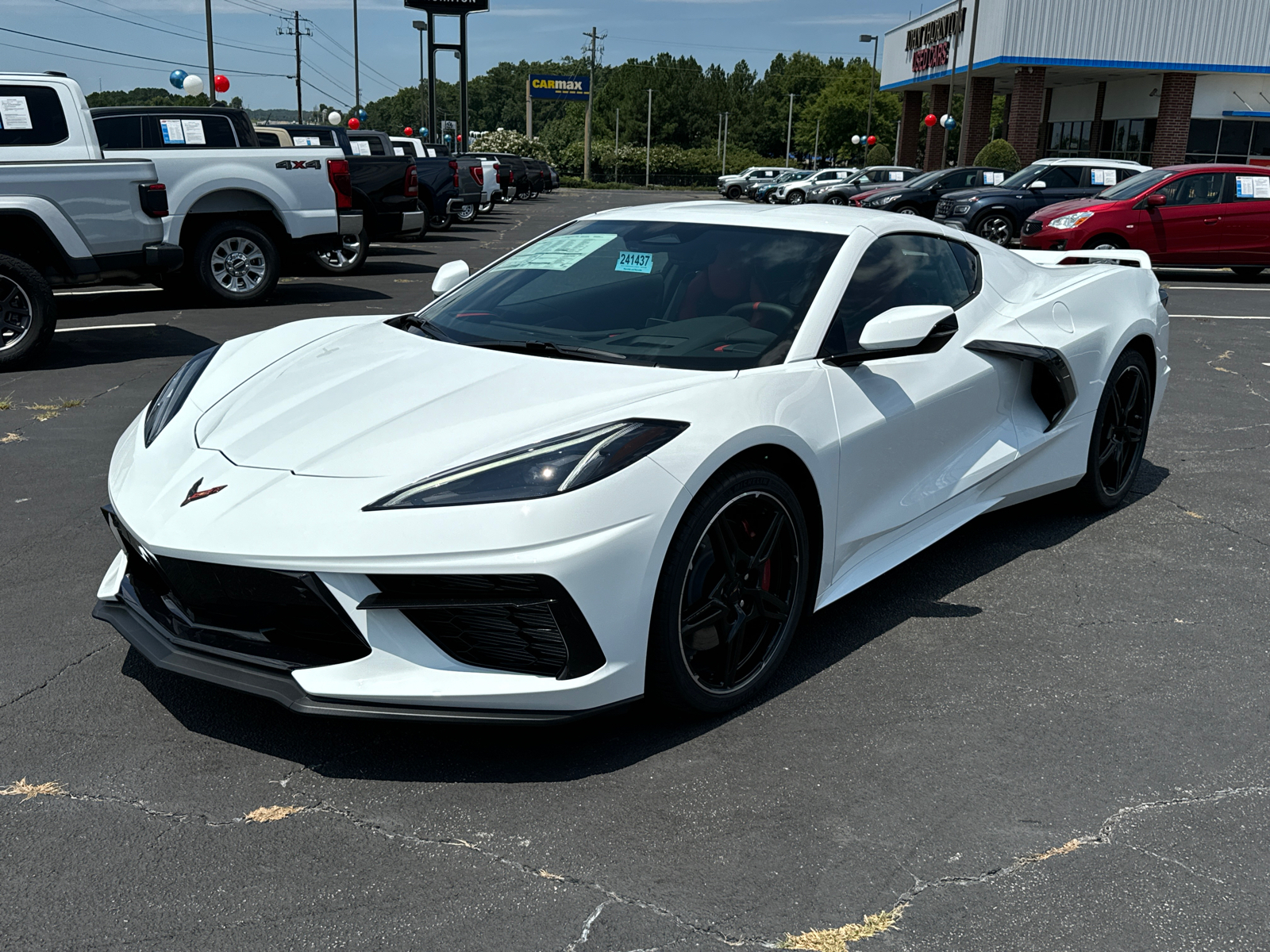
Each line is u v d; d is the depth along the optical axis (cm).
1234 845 210
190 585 231
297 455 241
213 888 193
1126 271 422
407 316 343
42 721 251
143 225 750
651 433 234
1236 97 3316
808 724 255
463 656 225
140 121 985
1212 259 1335
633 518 223
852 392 288
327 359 298
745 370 269
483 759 238
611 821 215
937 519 333
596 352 282
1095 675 284
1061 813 220
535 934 182
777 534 263
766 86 13700
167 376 652
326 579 216
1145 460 504
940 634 309
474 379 268
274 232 1031
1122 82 3538
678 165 10119
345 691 219
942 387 321
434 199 1841
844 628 313
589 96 9300
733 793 225
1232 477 477
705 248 322
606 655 225
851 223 331
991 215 1733
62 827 210
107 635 299
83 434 514
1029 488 373
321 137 1473
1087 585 347
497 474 223
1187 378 710
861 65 8556
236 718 254
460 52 4659
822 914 188
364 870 198
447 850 205
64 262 723
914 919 187
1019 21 3173
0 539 374
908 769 236
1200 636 309
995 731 254
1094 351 384
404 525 215
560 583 216
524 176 4138
